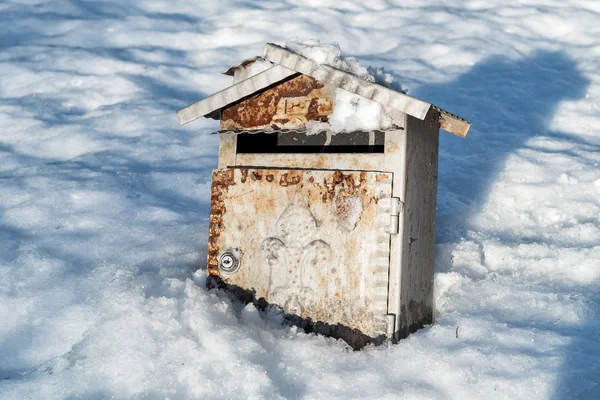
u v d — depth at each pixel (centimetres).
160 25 916
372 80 357
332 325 358
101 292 384
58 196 529
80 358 330
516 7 977
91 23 909
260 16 938
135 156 619
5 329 367
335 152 374
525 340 354
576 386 312
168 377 314
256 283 371
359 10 962
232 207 376
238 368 314
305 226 363
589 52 869
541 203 562
